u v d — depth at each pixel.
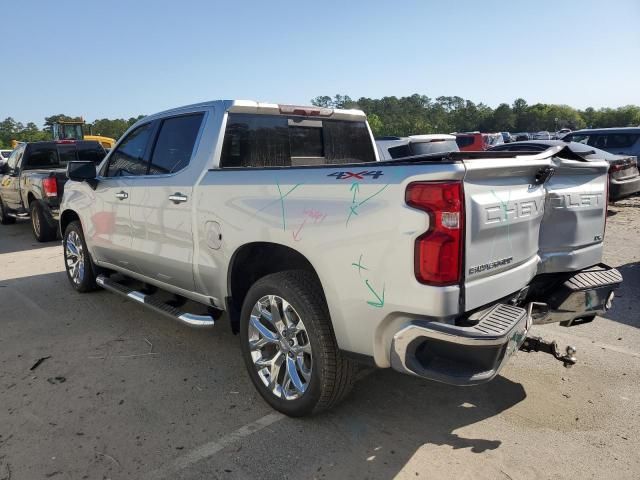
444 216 2.35
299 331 3.06
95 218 5.04
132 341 4.45
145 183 4.22
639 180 11.25
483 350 2.41
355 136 4.72
